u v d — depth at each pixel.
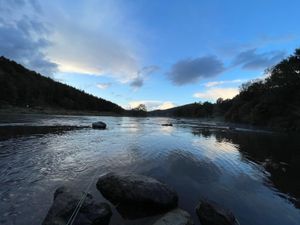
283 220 7.83
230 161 15.84
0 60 138.50
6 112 64.25
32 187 9.36
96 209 6.81
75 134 26.75
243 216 7.95
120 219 7.18
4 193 8.66
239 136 34.31
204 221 7.11
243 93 95.50
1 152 15.01
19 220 6.87
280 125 57.88
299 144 26.42
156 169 12.60
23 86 108.88
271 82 69.88
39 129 28.88
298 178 12.44
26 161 13.16
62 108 127.06
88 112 127.88
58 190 7.98
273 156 18.61
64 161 13.61
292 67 62.25
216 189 10.24
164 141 24.00
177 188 10.06
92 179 10.54
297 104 58.03
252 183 11.36
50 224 6.08
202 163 14.59
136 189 8.05
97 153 16.19
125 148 18.58
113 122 59.88
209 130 44.78
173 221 6.57
